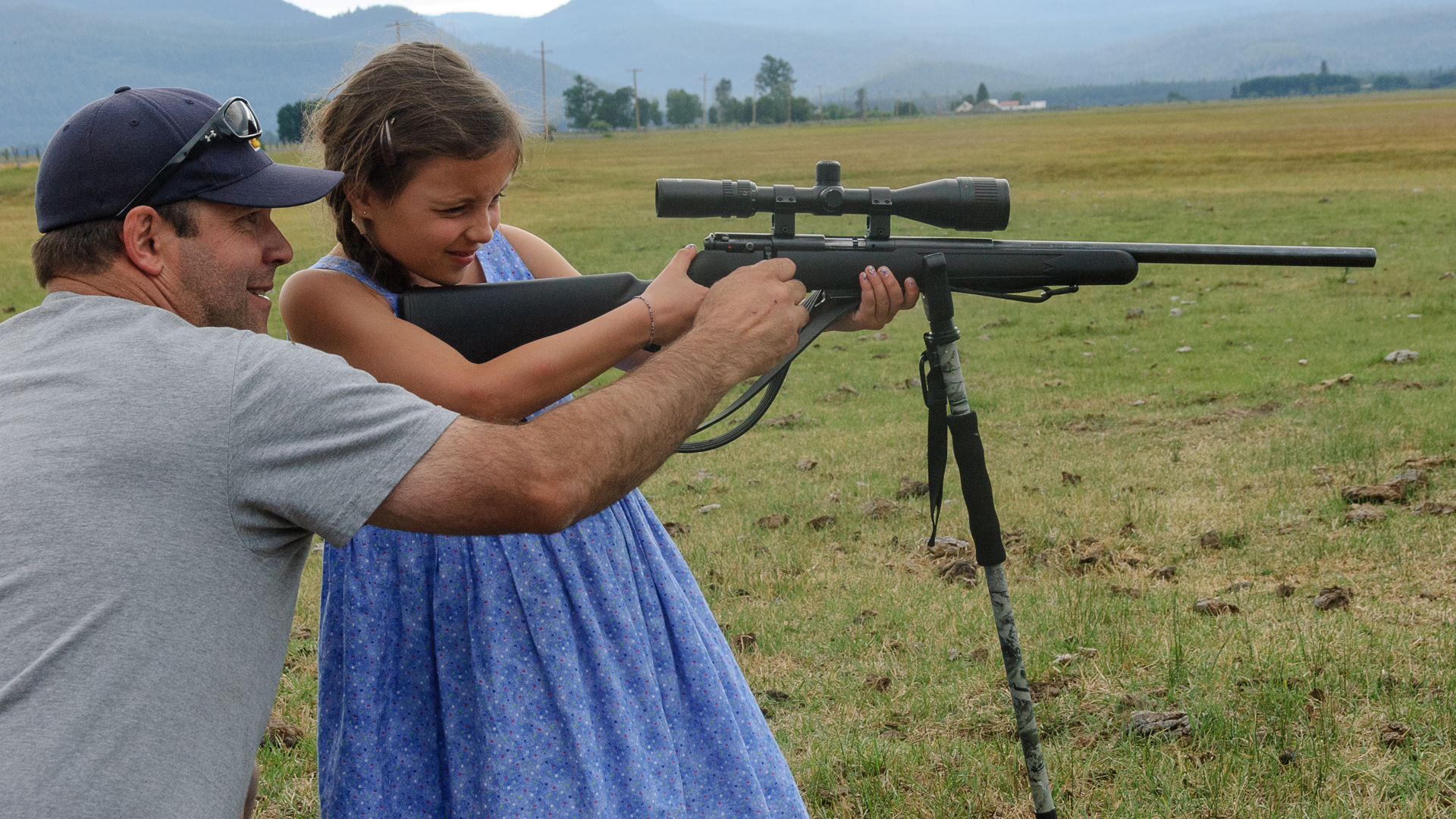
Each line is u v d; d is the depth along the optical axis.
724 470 8.20
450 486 1.43
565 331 1.96
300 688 4.33
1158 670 3.99
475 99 1.77
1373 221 21.86
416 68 1.78
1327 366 10.09
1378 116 79.06
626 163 62.38
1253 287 15.38
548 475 1.47
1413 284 14.34
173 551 1.36
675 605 2.20
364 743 2.04
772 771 2.19
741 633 4.78
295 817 3.32
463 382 1.85
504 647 1.99
